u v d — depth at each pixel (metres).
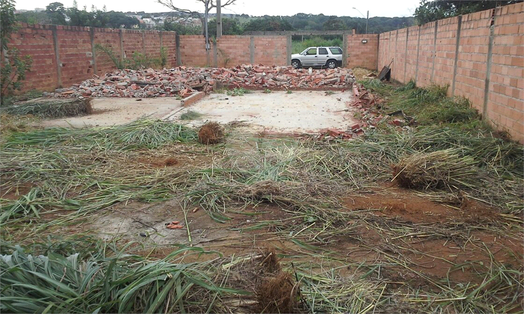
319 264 3.52
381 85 15.84
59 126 8.85
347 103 11.84
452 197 4.90
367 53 23.94
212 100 12.64
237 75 15.77
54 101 10.76
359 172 5.72
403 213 4.55
